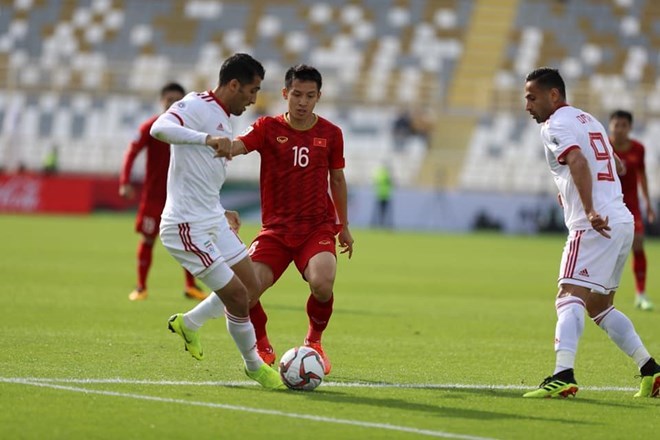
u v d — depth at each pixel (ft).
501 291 212.64
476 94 518.37
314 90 102.12
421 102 515.91
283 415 81.35
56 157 483.51
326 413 82.84
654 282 254.68
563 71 528.22
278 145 104.37
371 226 466.70
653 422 83.35
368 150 498.28
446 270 263.70
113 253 278.67
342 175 107.04
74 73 542.57
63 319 144.15
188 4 572.10
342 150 106.52
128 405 83.41
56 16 572.92
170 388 92.12
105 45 560.20
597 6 550.77
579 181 92.07
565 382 92.99
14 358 107.04
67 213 467.93
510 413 85.30
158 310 158.40
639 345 96.37
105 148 501.97
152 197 171.94
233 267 96.37
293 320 152.66
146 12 570.87
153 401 85.40
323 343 128.98
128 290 189.47
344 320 155.12
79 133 519.60
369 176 490.49
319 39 552.00
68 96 529.45
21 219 423.64
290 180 104.42
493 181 484.74
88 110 524.93
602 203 94.99
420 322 155.74
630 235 96.12
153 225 172.55
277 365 111.14
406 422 80.18
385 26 552.41
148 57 553.64
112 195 470.39
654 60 533.14
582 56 533.96
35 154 512.22
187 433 73.92
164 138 91.09
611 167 96.78
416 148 495.82
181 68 541.34
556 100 96.89
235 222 103.14
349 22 556.10
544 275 255.50
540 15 549.13
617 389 99.91
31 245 294.87
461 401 90.43
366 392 93.76
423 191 462.19
